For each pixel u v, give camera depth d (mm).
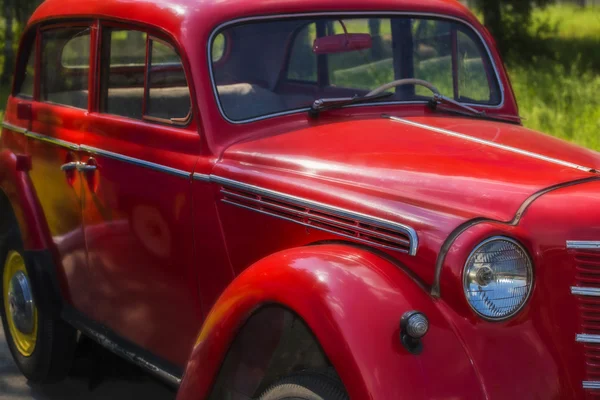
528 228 2646
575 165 3025
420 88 3926
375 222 2783
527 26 20078
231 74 3525
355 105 3684
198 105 3416
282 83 3637
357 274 2625
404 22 4020
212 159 3352
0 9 18672
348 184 2969
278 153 3250
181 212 3430
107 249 3889
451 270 2557
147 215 3604
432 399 2418
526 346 2574
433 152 3150
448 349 2512
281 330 2971
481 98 4223
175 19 3564
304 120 3566
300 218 3016
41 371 4543
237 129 3439
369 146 3229
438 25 4129
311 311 2570
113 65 3914
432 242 2627
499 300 2564
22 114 4613
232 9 3596
